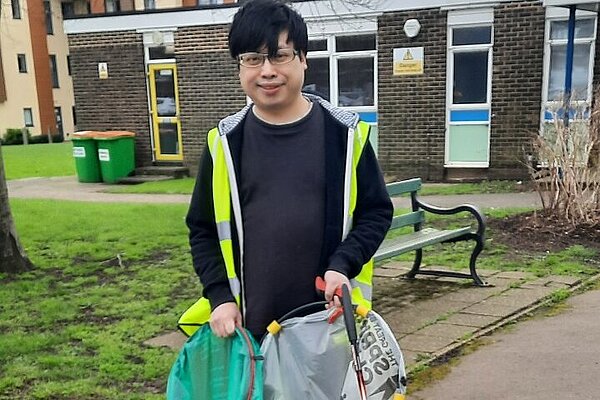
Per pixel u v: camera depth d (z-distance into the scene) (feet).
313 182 7.63
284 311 7.73
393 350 7.34
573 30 33.53
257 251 7.68
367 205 7.93
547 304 17.60
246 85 7.55
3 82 120.78
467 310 17.30
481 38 40.75
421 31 41.75
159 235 28.66
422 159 43.21
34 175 59.16
